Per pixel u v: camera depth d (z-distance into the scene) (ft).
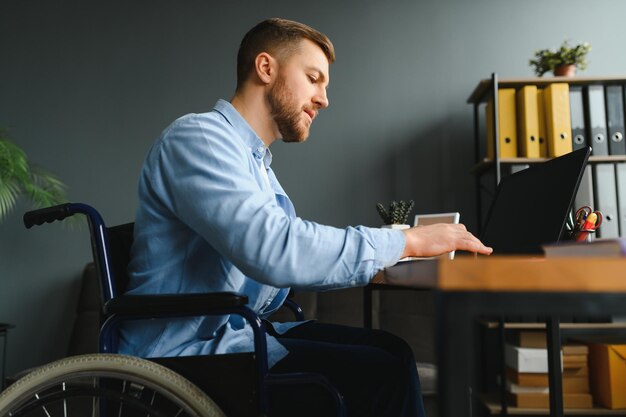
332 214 10.09
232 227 3.00
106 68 10.43
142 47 10.46
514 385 8.27
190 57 10.44
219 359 2.94
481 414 9.02
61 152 10.27
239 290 3.52
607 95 8.59
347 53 10.34
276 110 4.02
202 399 2.74
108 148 10.28
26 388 2.76
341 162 10.16
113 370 2.77
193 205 3.13
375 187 10.11
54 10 10.51
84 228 9.98
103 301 3.22
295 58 3.99
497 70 10.18
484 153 10.05
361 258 2.93
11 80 10.41
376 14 10.38
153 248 3.39
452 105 10.18
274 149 10.20
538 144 8.67
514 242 4.72
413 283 1.96
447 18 10.32
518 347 8.41
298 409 3.17
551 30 10.18
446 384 1.43
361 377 3.36
